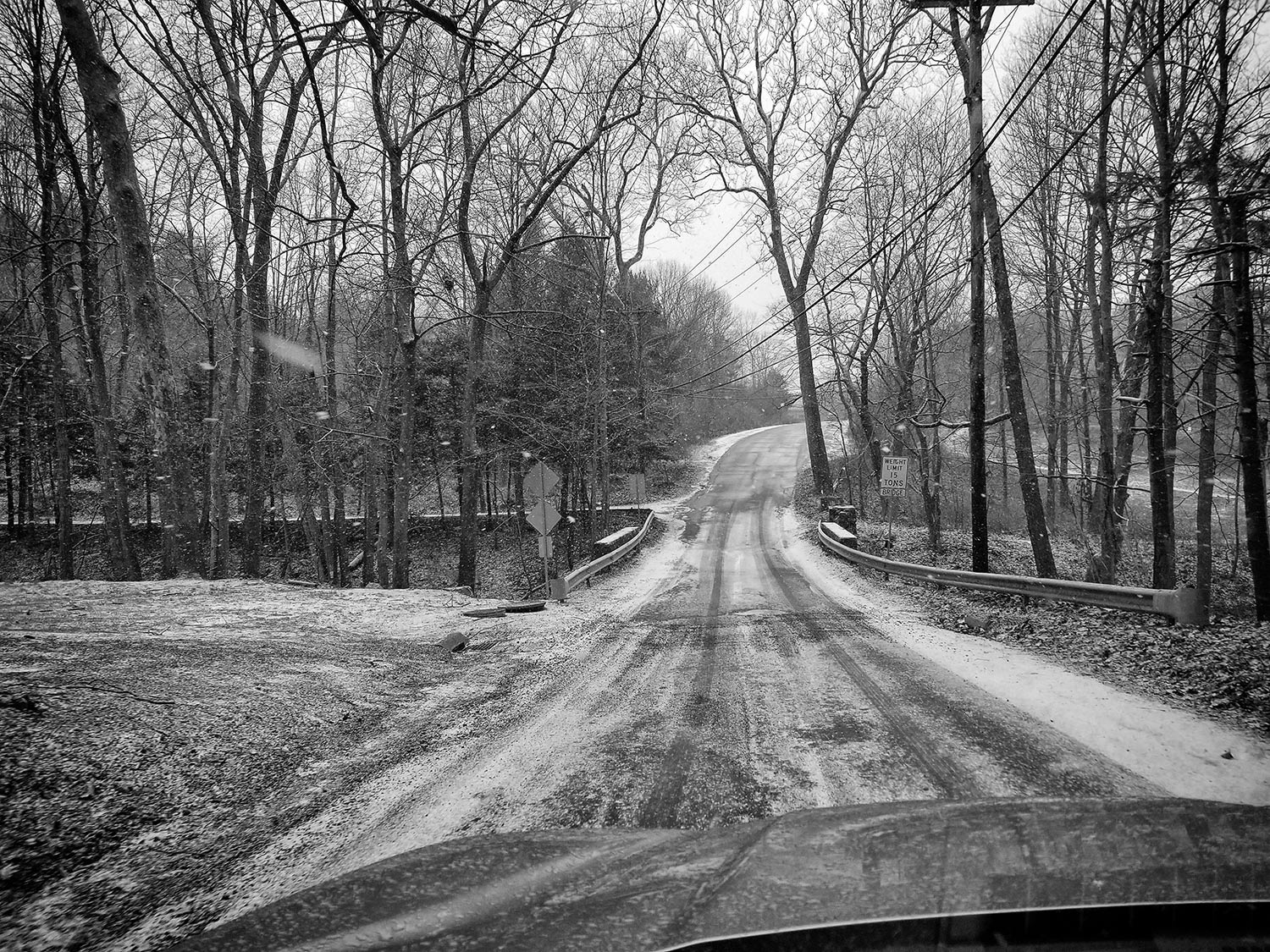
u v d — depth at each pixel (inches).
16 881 133.4
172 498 533.3
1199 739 217.5
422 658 356.2
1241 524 1185.4
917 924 65.2
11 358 1024.9
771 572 805.2
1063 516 1378.0
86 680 244.2
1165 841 84.1
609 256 1542.8
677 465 2084.2
